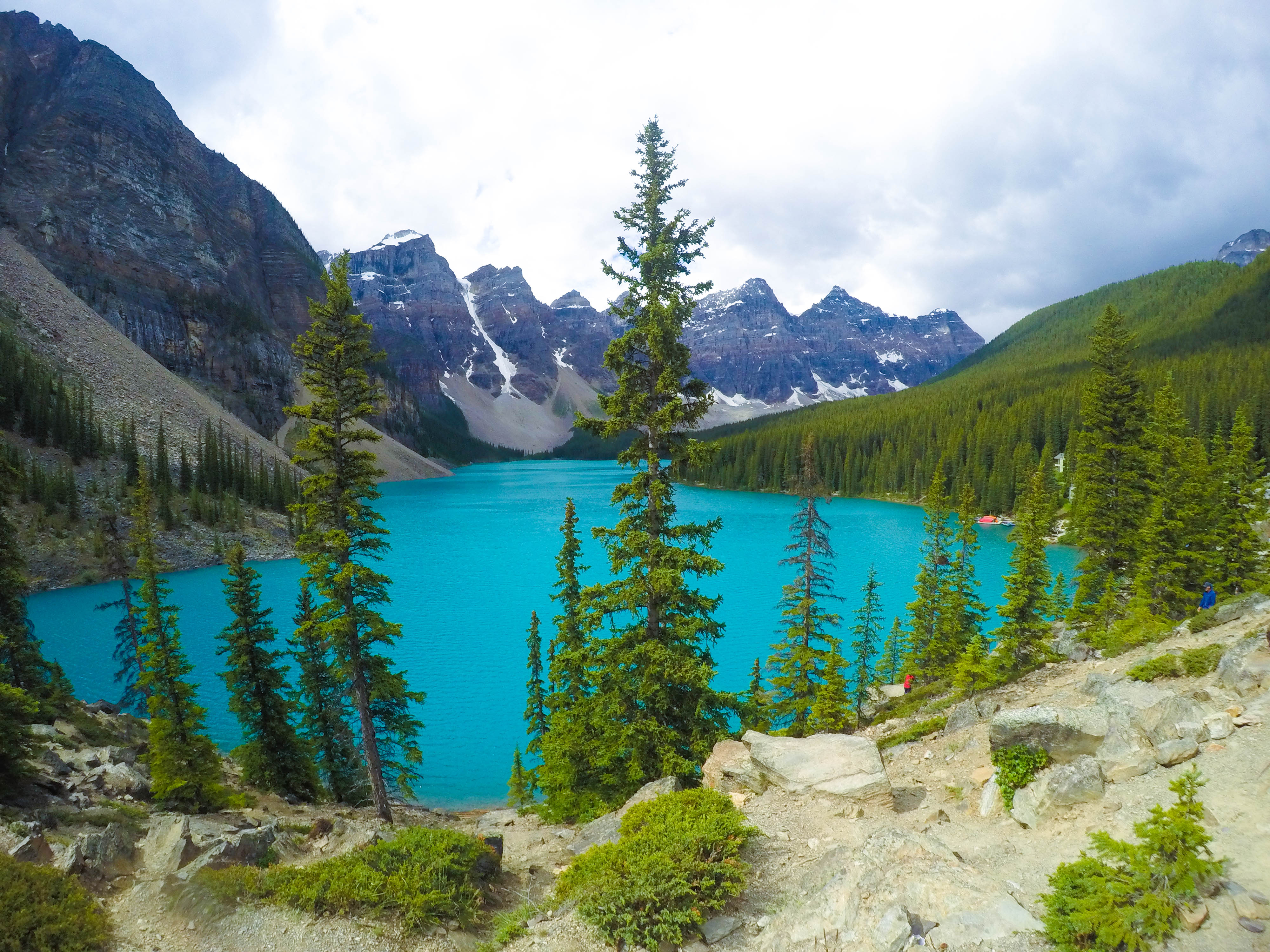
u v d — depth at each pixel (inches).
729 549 3826.3
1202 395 3890.3
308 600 1139.3
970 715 755.4
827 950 327.9
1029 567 1094.4
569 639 1012.5
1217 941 254.5
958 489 5182.1
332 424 858.1
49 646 2188.7
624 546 725.3
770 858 451.5
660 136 723.4
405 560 3690.9
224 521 3917.3
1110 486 1462.8
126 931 430.0
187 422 5526.6
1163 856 292.7
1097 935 274.4
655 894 388.8
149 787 872.3
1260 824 319.3
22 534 2962.6
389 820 895.1
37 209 7263.8
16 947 382.0
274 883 483.8
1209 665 553.9
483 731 1604.3
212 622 2477.9
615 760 788.0
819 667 1235.2
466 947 434.9
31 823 573.3
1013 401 6264.8
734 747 658.8
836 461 6673.2
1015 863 365.4
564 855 631.2
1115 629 973.8
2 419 3718.0
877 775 539.8
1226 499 1305.4
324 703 1161.4
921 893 337.7
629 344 710.5
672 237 703.7
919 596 1616.6
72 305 5905.5
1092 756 443.5
